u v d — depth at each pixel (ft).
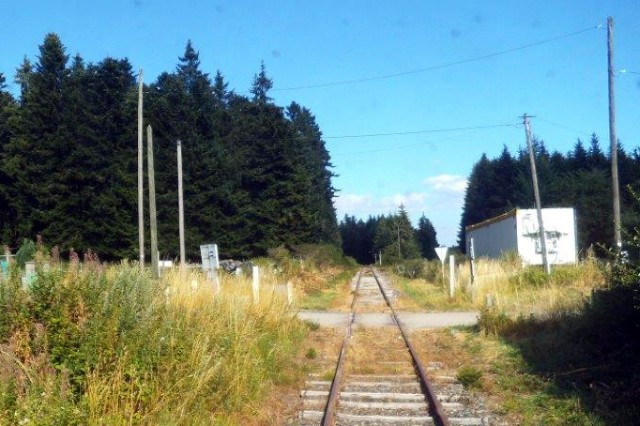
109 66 162.50
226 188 170.40
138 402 25.09
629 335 37.88
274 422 30.35
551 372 37.88
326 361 45.98
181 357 28.22
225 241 170.81
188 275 44.39
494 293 81.20
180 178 105.91
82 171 154.10
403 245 362.53
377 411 32.22
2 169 153.38
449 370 42.78
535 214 123.85
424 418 30.58
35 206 154.81
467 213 293.02
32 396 21.21
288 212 189.47
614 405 29.89
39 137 154.92
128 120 163.02
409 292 116.06
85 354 24.56
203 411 27.43
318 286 128.16
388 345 53.72
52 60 157.79
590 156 252.42
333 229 279.08
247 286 53.72
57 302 25.82
